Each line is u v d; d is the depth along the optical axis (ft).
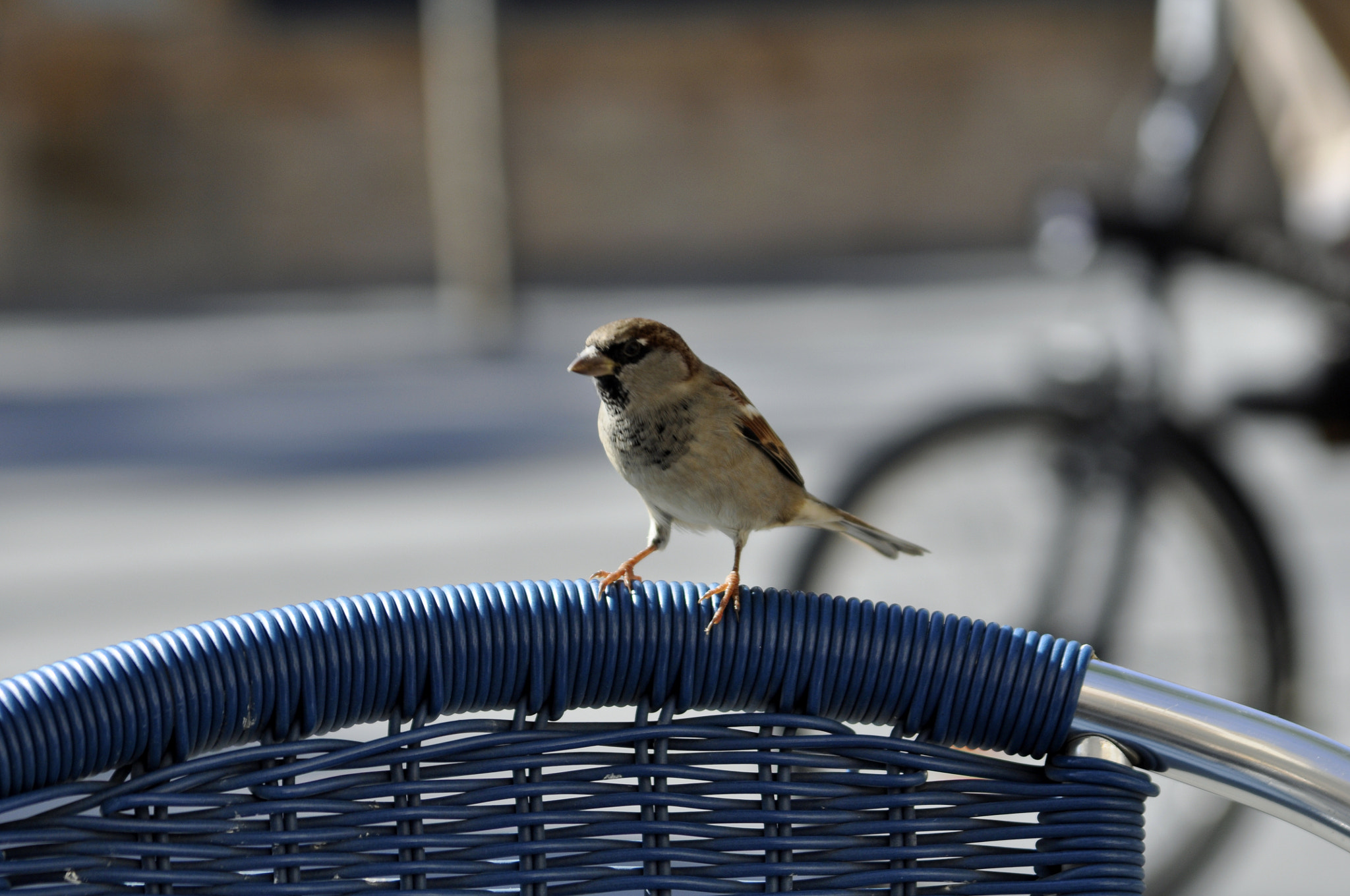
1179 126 14.08
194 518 30.17
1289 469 29.63
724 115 82.23
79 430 40.50
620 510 29.63
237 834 5.92
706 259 82.74
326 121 78.95
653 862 6.27
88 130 77.20
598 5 80.74
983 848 6.46
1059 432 14.10
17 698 5.69
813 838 6.36
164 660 5.90
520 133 81.20
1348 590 21.94
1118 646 13.62
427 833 6.13
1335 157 13.43
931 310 57.62
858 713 6.60
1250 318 49.01
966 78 82.38
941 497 15.80
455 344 54.80
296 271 79.97
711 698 6.47
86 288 78.33
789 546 14.71
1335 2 12.86
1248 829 13.44
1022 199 82.99
